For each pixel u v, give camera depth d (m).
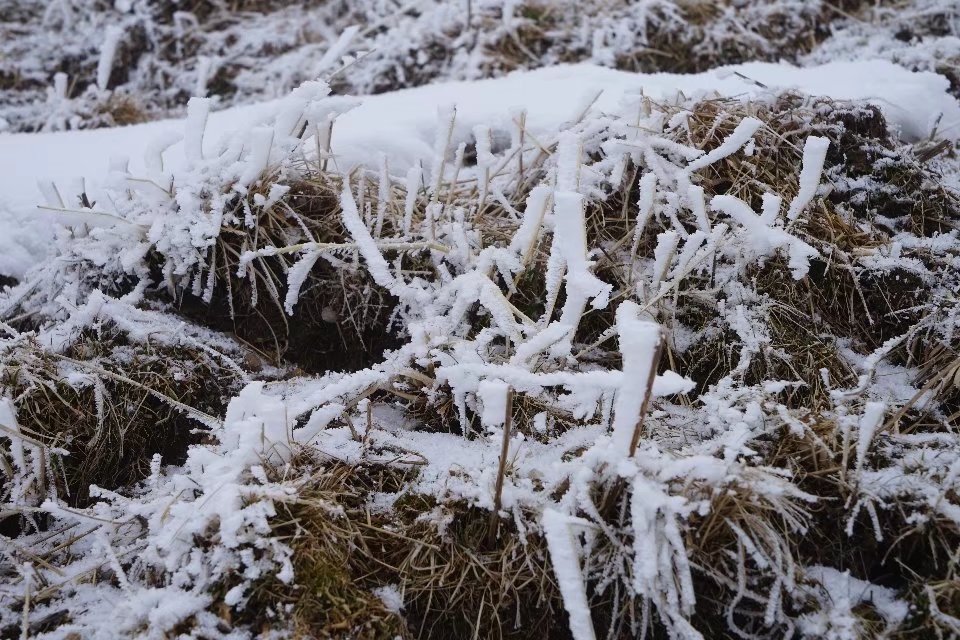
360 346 2.60
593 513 1.71
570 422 2.09
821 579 1.82
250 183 2.51
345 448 2.02
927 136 3.08
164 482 2.21
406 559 1.84
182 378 2.36
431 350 2.14
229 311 2.58
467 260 2.41
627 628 1.82
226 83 4.58
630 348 1.61
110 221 2.44
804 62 4.39
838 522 1.90
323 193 2.61
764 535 1.75
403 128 2.99
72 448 2.24
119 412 2.29
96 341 2.37
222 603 1.69
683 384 1.67
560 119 2.93
